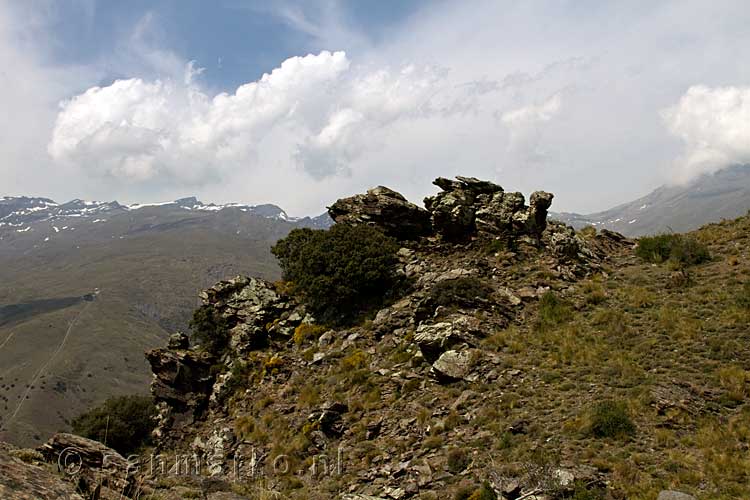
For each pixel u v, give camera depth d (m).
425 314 32.12
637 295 29.70
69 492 6.01
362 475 20.34
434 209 42.03
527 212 40.53
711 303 26.62
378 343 32.44
